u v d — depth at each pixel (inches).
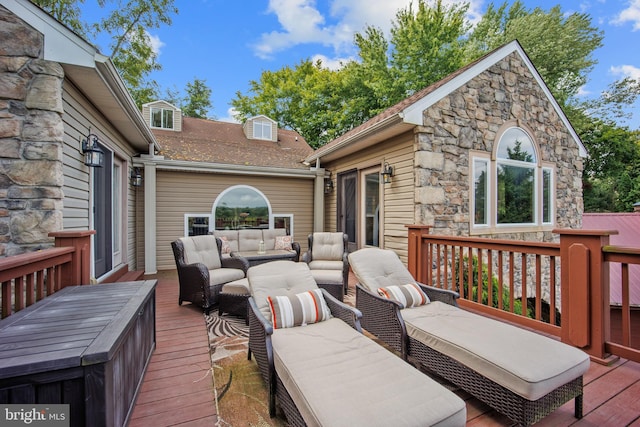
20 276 74.2
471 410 73.0
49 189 112.0
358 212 255.6
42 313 69.9
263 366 77.4
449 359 77.4
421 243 163.6
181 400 76.8
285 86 636.7
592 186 555.8
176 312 149.3
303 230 315.9
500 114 222.1
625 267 89.3
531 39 512.1
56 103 113.7
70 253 100.0
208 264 173.2
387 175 211.8
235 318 140.6
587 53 525.3
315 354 70.2
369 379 59.5
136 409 72.8
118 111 163.6
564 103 534.0
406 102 227.9
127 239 218.4
